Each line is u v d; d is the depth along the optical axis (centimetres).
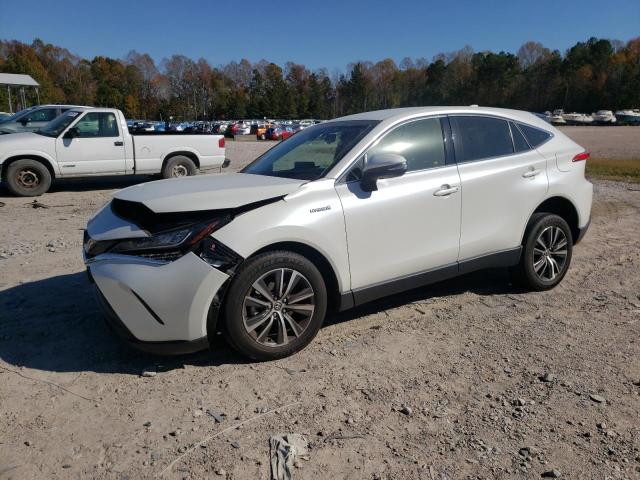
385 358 354
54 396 308
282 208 340
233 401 303
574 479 237
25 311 435
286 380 325
